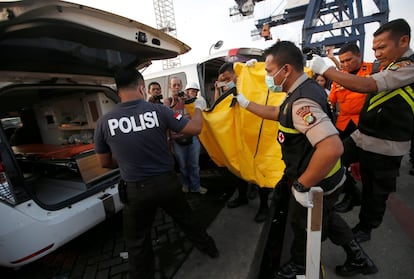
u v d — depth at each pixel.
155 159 1.54
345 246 1.68
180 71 4.07
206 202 3.01
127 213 1.60
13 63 1.75
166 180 1.58
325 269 1.83
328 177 1.32
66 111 3.08
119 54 2.21
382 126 1.70
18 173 1.61
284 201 1.73
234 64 2.21
